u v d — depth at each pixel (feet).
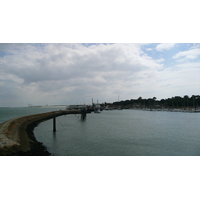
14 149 73.15
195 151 89.25
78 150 88.89
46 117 292.20
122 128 175.63
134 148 93.86
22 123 174.60
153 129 167.63
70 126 195.83
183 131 154.51
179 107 615.57
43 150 86.07
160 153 84.99
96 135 133.80
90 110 553.23
